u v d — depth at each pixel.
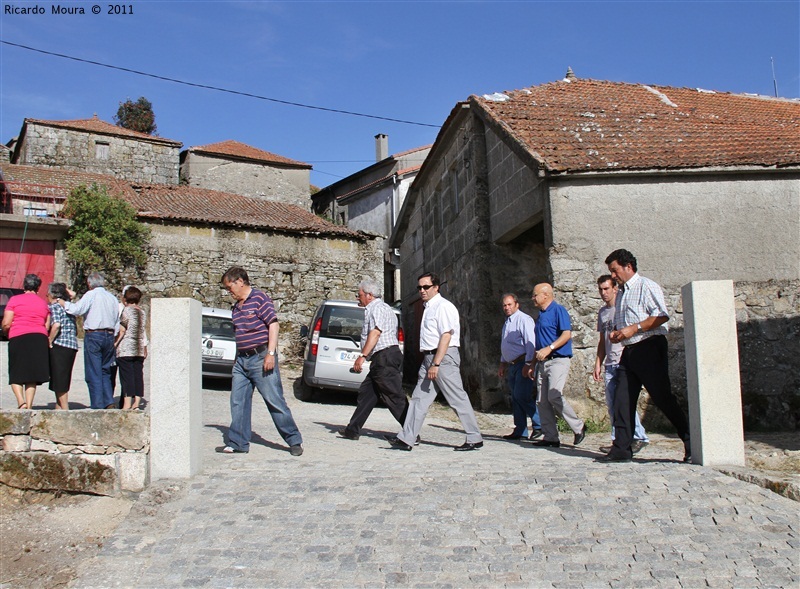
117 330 9.42
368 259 22.09
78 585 4.19
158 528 4.85
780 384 10.84
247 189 34.09
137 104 50.62
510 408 13.55
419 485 5.55
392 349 8.04
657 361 6.18
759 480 5.28
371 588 4.06
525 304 13.97
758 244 11.02
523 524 4.82
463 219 15.43
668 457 7.55
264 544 4.59
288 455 6.75
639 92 15.43
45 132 29.16
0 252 18.34
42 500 5.67
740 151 11.53
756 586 3.97
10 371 8.54
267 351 6.72
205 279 19.73
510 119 12.87
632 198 11.02
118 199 19.34
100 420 5.74
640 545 4.47
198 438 5.93
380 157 35.22
